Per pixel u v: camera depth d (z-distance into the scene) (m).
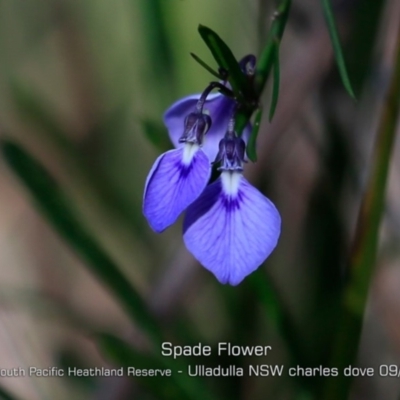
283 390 0.26
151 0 0.25
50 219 0.22
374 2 0.23
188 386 0.22
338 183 0.25
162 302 0.24
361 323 0.20
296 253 0.27
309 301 0.26
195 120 0.19
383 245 0.26
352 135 0.25
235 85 0.19
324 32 0.23
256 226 0.18
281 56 0.25
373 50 0.24
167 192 0.18
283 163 0.27
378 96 0.25
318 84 0.24
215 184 0.18
